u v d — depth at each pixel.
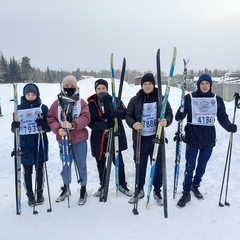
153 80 3.20
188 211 3.11
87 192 3.72
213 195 3.47
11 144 6.12
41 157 3.37
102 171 3.64
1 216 3.12
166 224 2.88
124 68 3.46
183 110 3.21
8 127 9.80
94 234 2.75
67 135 3.18
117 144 3.47
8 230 2.84
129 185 3.97
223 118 3.22
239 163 4.20
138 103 3.27
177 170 3.37
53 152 5.58
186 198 3.25
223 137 5.12
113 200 3.47
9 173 4.69
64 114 3.08
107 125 3.41
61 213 3.17
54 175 4.53
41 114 3.29
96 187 3.95
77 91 3.35
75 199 3.54
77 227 2.88
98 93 3.43
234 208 3.12
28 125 3.26
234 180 3.83
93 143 3.52
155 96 3.26
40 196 3.43
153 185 3.43
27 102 3.29
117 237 2.68
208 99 3.23
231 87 12.32
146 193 3.63
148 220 2.96
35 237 2.72
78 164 3.40
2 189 3.95
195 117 3.24
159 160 3.29
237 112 6.04
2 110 17.48
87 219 3.03
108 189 3.72
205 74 3.23
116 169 3.51
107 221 2.98
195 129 3.24
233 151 4.53
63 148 3.27
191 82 21.47
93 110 3.43
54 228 2.87
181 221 2.92
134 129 3.35
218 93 13.72
